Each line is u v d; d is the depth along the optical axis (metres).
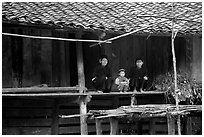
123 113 10.62
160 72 13.52
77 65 11.79
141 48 13.50
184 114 10.57
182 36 12.23
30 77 12.11
